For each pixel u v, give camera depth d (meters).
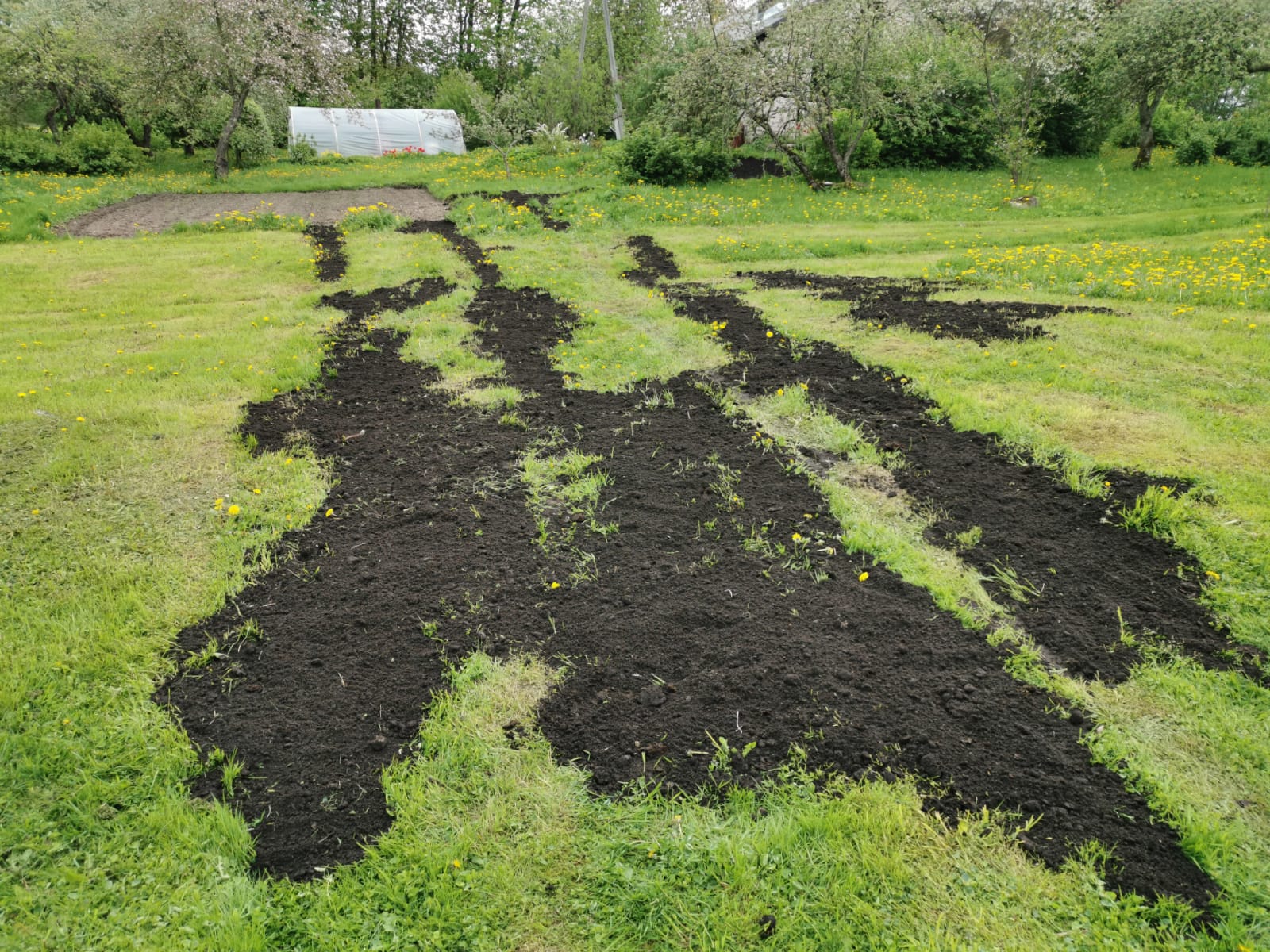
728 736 2.53
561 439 4.76
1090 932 1.91
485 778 2.41
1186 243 9.74
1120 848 2.12
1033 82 14.88
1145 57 16.05
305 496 4.12
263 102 21.09
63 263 9.05
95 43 19.53
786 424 4.92
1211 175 16.50
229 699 2.75
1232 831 2.16
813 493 4.05
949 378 5.41
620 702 2.68
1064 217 12.55
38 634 3.04
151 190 14.98
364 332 6.83
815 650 2.89
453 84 26.59
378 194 14.62
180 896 2.06
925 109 17.55
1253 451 4.14
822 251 9.95
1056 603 3.17
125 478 4.24
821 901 2.02
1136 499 3.77
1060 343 5.86
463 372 5.93
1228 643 2.90
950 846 2.14
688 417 5.05
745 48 15.42
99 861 2.17
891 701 2.64
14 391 5.23
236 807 2.33
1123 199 13.77
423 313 7.34
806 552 3.53
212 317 7.21
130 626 3.09
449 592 3.30
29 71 19.16
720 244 9.99
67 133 19.14
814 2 14.83
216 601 3.27
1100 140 20.16
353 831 2.26
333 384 5.75
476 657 2.89
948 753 2.43
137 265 9.08
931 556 3.51
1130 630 2.99
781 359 5.98
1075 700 2.64
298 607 3.24
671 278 8.77
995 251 9.61
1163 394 4.92
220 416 5.05
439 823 2.27
